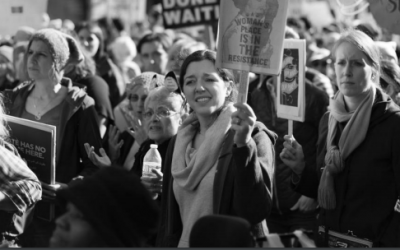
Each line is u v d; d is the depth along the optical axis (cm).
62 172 612
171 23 1104
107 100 764
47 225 567
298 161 515
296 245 380
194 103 468
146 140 582
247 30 446
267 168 443
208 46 1081
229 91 477
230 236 346
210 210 451
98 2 1355
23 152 577
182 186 459
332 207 502
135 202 314
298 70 499
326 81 817
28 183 508
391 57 587
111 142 646
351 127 500
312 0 1315
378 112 495
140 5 1527
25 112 628
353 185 496
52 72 621
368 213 492
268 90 735
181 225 471
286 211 705
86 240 309
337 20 1215
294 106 504
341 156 500
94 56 955
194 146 477
